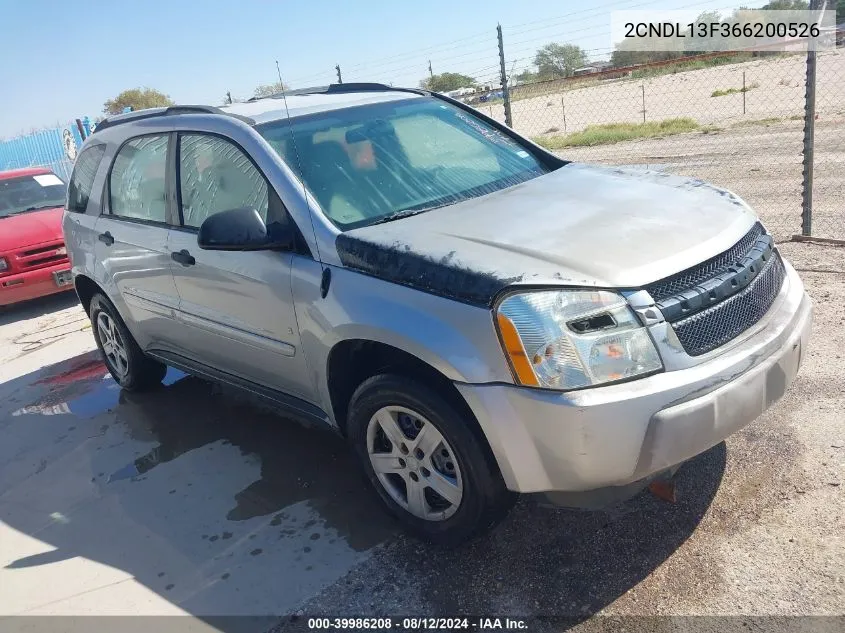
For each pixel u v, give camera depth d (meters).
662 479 2.83
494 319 2.51
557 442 2.44
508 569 2.84
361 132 3.76
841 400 3.62
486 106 12.38
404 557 3.01
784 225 7.17
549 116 28.38
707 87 28.73
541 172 3.98
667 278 2.56
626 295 2.48
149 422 4.77
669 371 2.46
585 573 2.76
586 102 30.05
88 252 4.84
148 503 3.76
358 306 2.88
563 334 2.43
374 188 3.43
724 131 16.47
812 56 5.94
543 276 2.52
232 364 3.87
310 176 3.36
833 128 13.99
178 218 3.99
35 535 3.64
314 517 3.39
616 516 3.05
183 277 3.88
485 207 3.25
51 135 18.88
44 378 6.03
